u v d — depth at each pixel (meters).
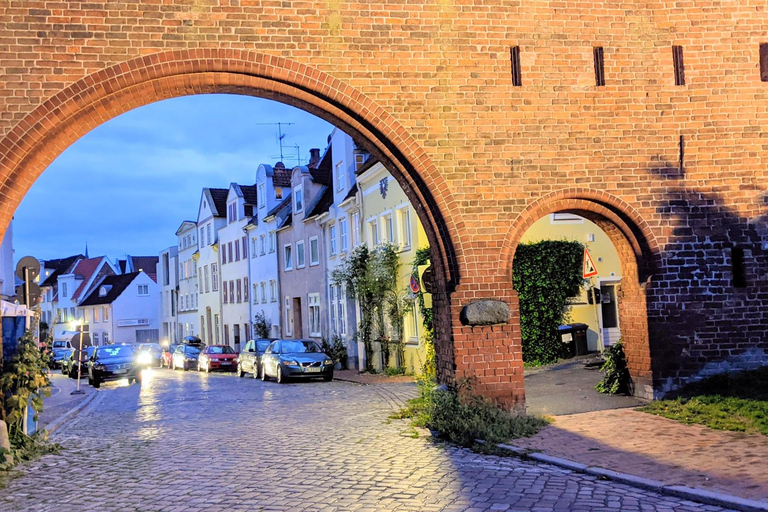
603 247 23.89
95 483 9.49
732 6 13.29
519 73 12.80
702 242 13.10
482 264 12.61
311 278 38.09
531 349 23.02
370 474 9.16
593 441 10.20
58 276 93.31
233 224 53.47
